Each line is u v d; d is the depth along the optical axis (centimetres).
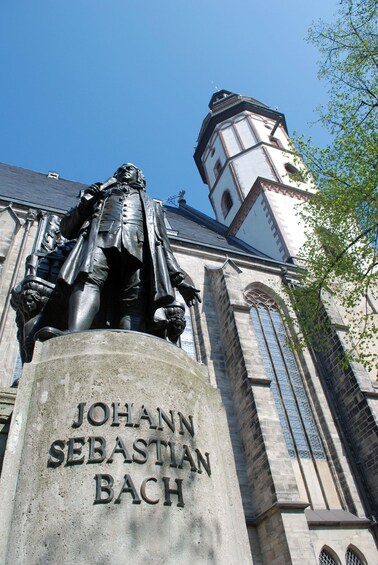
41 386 329
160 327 477
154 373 354
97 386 328
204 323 2112
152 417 324
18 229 1995
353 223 1752
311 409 2039
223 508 325
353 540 1543
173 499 293
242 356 1847
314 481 1775
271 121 4362
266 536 1408
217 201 4109
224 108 4478
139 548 260
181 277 505
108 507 269
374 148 1520
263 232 3275
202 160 4569
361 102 1659
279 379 2084
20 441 301
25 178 2978
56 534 257
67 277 434
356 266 1750
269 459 1519
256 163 3819
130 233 494
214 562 283
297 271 2491
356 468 1839
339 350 2142
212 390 410
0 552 251
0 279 1755
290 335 2303
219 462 353
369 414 1894
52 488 275
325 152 1708
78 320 402
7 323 1619
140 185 577
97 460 287
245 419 1717
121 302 483
